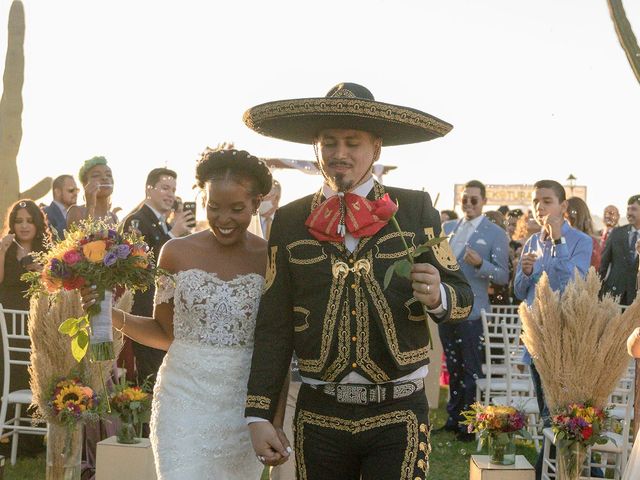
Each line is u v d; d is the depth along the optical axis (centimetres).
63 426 491
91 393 496
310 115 297
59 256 370
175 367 356
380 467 291
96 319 369
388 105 289
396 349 292
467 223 780
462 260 770
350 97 304
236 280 356
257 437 305
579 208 776
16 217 681
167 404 354
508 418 500
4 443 679
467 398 759
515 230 1169
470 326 756
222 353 352
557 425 484
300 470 302
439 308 290
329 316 296
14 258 678
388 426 292
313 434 298
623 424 573
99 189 734
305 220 309
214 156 349
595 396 498
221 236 354
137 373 645
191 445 347
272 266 313
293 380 451
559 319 504
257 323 316
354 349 293
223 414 351
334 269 297
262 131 330
